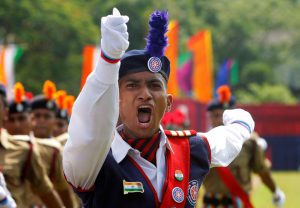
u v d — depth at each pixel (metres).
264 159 26.00
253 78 152.12
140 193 11.01
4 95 19.80
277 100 142.50
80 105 10.22
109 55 9.94
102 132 10.26
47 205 19.88
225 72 73.38
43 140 22.31
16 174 19.47
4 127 21.61
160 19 11.15
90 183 10.87
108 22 9.87
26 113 21.66
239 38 154.88
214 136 12.06
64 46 104.62
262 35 167.00
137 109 10.99
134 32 100.56
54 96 23.94
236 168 25.44
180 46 133.38
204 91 55.56
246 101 140.50
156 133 11.38
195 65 55.94
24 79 98.88
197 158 11.64
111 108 10.22
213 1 157.88
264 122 99.81
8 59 50.91
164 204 11.09
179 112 30.06
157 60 11.05
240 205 25.00
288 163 99.75
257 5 168.12
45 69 100.56
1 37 101.75
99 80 10.09
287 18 169.75
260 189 62.16
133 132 11.20
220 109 25.72
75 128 10.30
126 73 11.04
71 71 102.44
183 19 143.00
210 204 25.06
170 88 35.34
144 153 11.24
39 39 102.38
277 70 172.12
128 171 11.09
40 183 19.70
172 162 11.35
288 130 99.62
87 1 116.75
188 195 11.38
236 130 12.28
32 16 101.56
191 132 11.86
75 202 25.12
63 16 104.06
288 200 52.62
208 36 55.41
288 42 168.12
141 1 102.12
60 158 22.16
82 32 104.88
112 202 10.98
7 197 12.73
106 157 11.05
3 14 100.62
